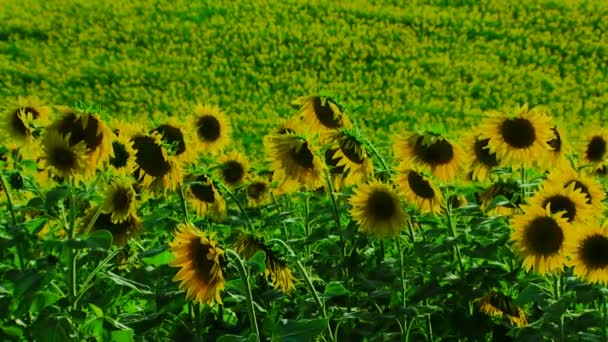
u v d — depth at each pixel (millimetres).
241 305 4320
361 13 31312
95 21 30359
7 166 5031
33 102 4922
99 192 4656
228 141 6328
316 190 5762
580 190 4094
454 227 4828
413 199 4664
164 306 4090
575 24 30391
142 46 28406
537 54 27922
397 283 4348
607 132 5938
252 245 3508
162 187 4617
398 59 27625
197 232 3211
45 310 3656
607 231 3709
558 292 3879
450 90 25328
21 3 31812
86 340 3725
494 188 4848
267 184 6402
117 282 3750
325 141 4578
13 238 3908
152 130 5258
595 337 3828
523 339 3986
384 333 4262
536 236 3842
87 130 3717
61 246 3617
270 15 31250
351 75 26359
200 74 25891
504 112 4840
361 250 5004
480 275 4375
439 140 4715
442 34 29406
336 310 4414
